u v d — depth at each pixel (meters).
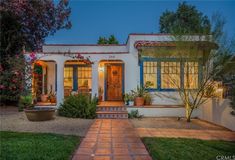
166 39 14.44
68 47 17.58
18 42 18.97
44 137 7.67
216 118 11.15
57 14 20.75
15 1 17.16
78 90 16.17
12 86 9.54
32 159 5.46
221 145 7.02
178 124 11.12
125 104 14.00
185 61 11.99
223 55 10.83
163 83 14.53
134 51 14.52
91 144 7.10
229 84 9.84
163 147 6.65
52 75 17.84
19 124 10.48
